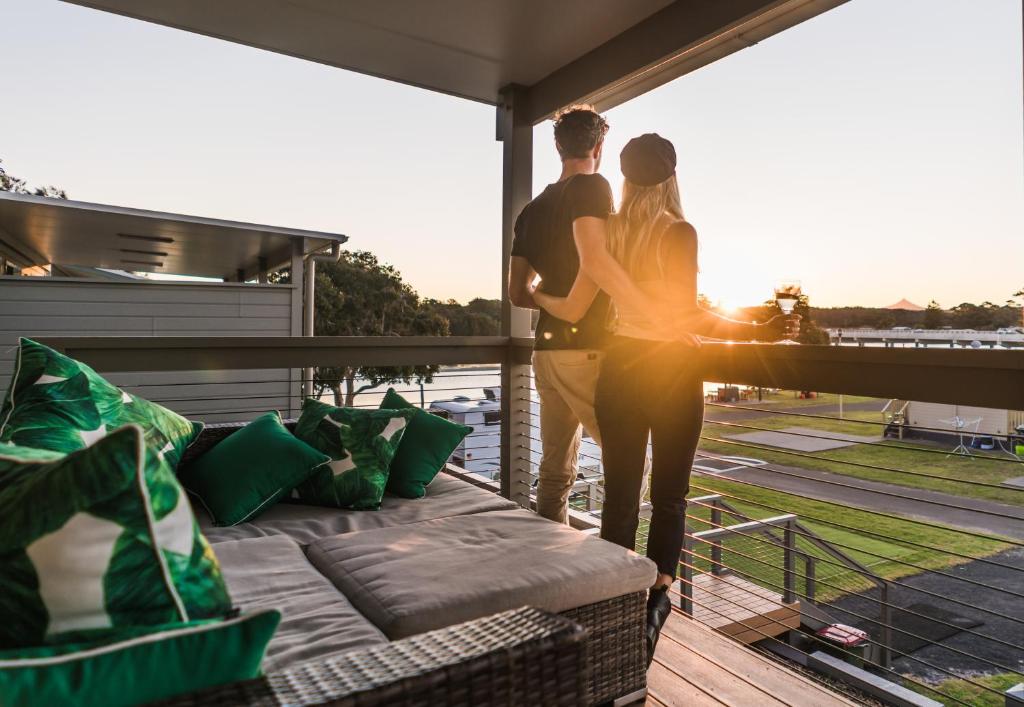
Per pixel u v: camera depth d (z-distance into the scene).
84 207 6.02
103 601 0.77
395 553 1.69
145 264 10.48
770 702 1.78
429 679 0.83
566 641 0.96
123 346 2.85
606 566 1.63
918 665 7.88
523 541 1.78
